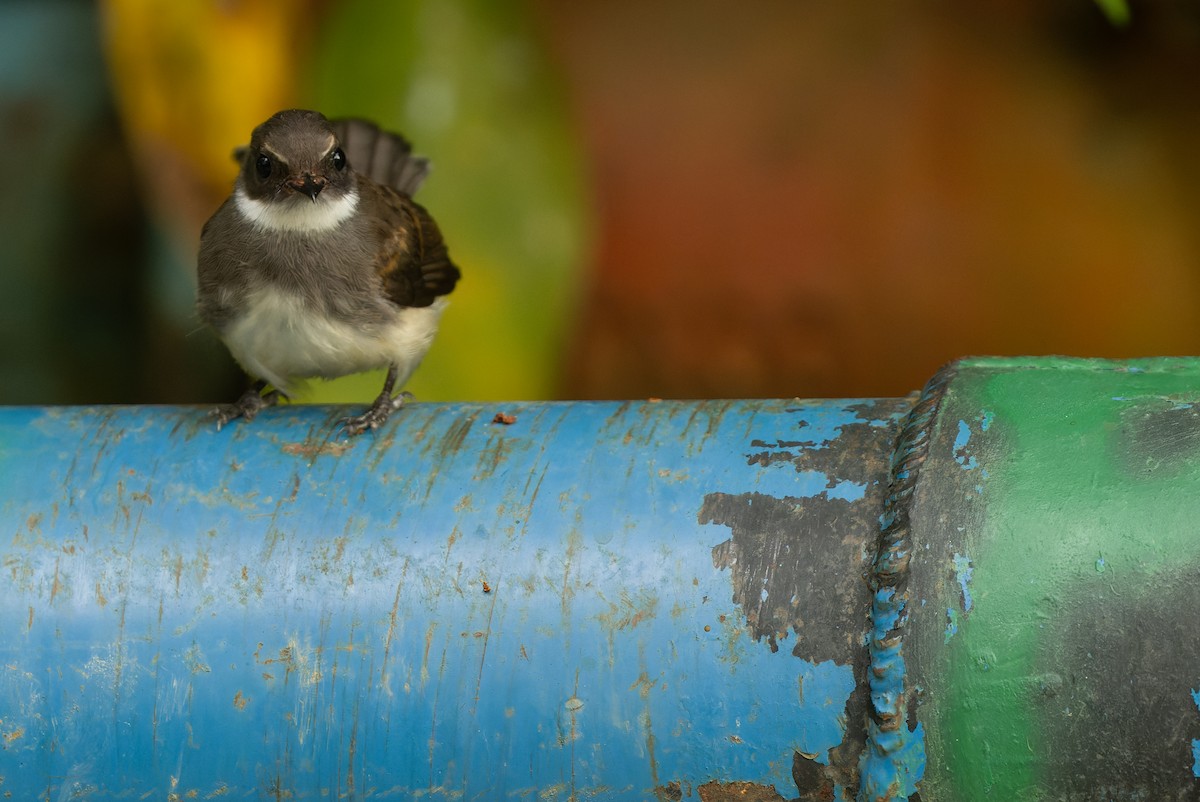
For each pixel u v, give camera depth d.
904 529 5.14
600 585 5.43
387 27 11.05
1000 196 12.74
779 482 5.55
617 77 13.50
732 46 13.42
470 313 11.14
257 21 11.12
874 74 13.12
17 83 14.16
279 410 6.51
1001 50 12.98
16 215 13.94
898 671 5.00
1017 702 4.92
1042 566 4.98
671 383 13.23
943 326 12.77
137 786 5.61
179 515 5.80
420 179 10.35
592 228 12.88
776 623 5.27
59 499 5.89
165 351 13.43
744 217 13.05
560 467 5.79
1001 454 5.25
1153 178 12.62
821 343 12.98
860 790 5.14
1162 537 4.93
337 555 5.62
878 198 12.86
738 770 5.29
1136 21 12.65
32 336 13.74
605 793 5.41
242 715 5.54
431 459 5.93
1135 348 12.57
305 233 8.36
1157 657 4.83
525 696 5.41
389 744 5.49
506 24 11.20
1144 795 4.84
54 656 5.61
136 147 11.75
